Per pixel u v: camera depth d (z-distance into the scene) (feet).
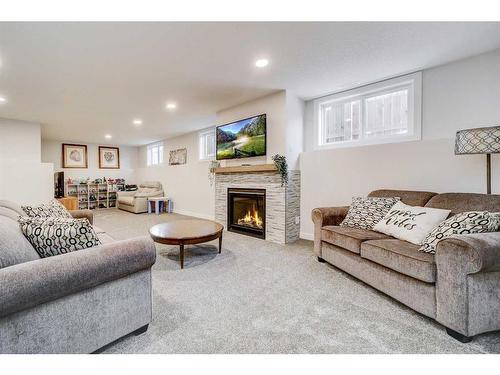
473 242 4.57
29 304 3.48
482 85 8.35
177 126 18.98
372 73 9.82
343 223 8.94
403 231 6.96
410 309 5.94
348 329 5.17
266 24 6.65
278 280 7.63
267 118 12.42
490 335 4.93
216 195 15.55
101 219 19.26
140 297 4.88
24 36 7.03
